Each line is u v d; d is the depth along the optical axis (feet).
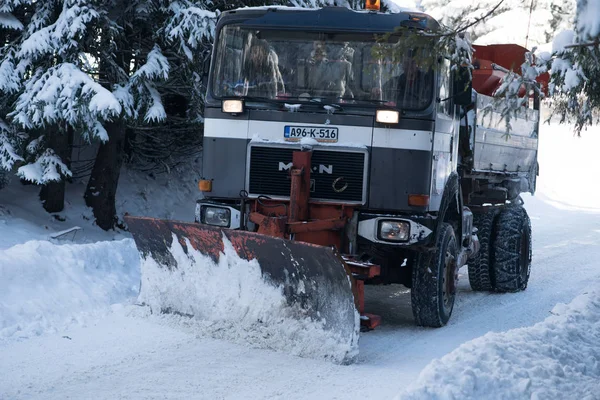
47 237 35.86
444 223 25.63
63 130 37.78
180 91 42.68
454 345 22.82
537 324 22.15
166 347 20.77
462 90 24.44
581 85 20.53
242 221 23.75
